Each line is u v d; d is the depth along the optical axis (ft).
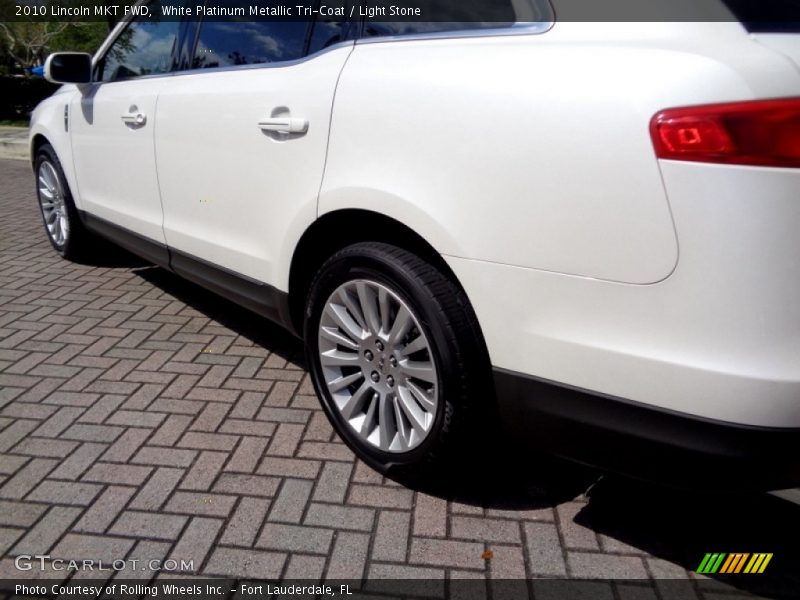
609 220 5.82
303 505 7.93
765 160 5.24
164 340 12.41
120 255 17.39
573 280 6.13
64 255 16.90
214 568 6.98
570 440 6.59
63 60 13.34
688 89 5.46
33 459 8.70
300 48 8.91
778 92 5.36
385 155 7.34
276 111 8.74
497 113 6.39
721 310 5.47
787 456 5.63
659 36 5.92
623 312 5.92
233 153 9.62
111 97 13.02
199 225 10.85
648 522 7.78
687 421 5.78
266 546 7.29
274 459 8.79
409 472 7.94
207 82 10.31
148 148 11.76
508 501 8.07
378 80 7.47
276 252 9.14
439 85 6.88
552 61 6.19
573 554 7.26
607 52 5.96
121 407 10.00
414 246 7.77
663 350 5.77
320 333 8.67
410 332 7.68
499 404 7.02
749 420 5.55
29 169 34.12
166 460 8.73
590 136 5.83
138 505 7.88
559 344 6.33
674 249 5.55
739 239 5.33
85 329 12.84
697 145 5.35
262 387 10.68
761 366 5.45
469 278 6.81
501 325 6.71
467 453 7.62
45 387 10.55
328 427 9.57
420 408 7.80
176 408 10.00
